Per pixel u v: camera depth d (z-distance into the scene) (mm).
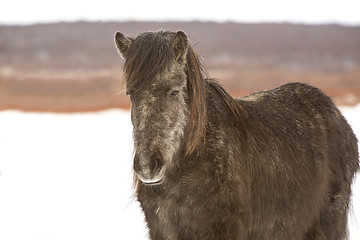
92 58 174500
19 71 148875
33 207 24625
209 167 10398
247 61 175500
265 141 11875
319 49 195250
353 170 14445
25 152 40500
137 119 9664
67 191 28203
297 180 12359
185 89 10211
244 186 10797
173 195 10547
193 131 10211
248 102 12781
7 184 29750
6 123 58531
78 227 21234
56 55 178500
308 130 13367
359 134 41938
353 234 19438
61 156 39125
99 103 91500
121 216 23203
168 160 9828
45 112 75312
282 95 14102
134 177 11352
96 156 39094
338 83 136875
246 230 10852
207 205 10422
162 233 10969
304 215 12656
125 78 10000
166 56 9688
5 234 20031
